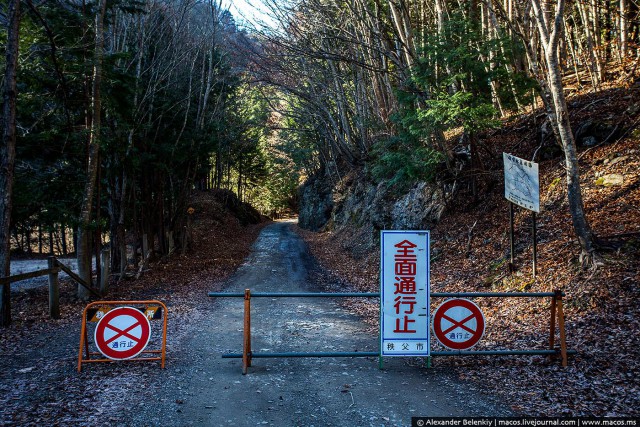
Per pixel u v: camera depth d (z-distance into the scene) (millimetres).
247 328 6281
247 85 33812
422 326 6164
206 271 18828
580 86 17188
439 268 13250
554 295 6035
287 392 5496
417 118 12695
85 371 6207
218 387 5660
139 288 14328
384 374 6102
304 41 18609
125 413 4832
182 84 23562
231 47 26859
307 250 28031
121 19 17766
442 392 5398
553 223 11023
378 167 15477
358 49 20234
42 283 15992
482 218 14297
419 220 17203
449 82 12422
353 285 15164
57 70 11664
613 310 7059
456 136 18891
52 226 15250
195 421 4676
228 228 37969
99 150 13367
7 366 6457
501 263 10992
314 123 34875
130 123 15867
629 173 11133
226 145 40812
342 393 5438
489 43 12328
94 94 12281
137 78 15922
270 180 71125
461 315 6227
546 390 5227
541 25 8359
